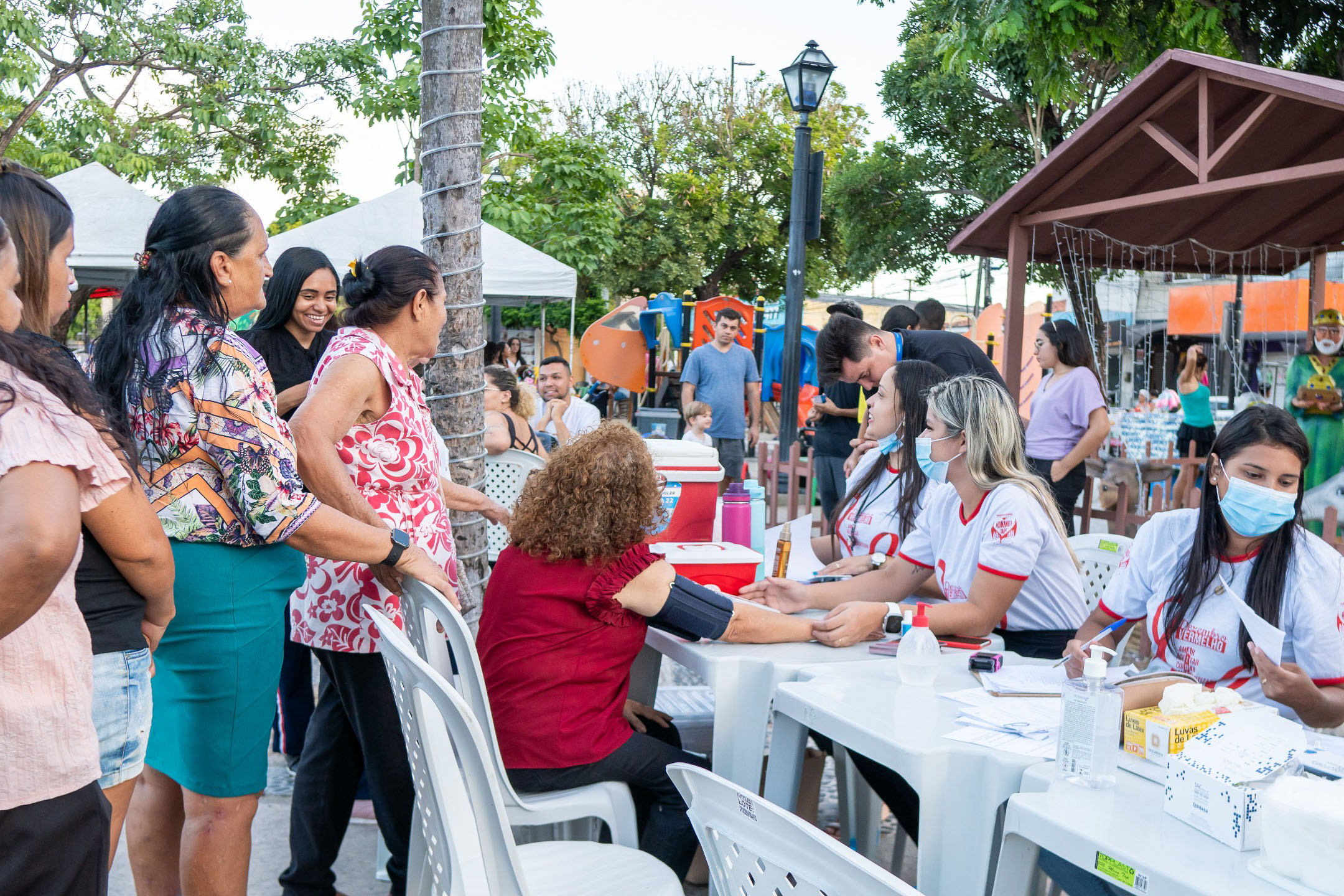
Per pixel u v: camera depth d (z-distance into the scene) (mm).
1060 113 14945
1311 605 2277
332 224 8391
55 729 1485
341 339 2570
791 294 7941
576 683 2346
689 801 1458
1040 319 13156
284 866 3107
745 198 28938
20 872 1464
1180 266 8328
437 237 3355
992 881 1811
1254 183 5605
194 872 2256
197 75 19766
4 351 1445
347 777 2805
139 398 2072
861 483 3707
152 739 2328
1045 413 6020
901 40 18906
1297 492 2273
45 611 1484
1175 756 1577
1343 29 9000
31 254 1732
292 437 2334
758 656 2461
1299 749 1548
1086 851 1506
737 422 8711
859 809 2984
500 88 15195
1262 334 8055
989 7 9250
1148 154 6586
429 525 2666
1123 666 2549
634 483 2350
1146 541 2596
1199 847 1467
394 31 15375
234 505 2170
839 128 28875
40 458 1384
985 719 1988
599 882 2070
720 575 2986
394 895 2854
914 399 3459
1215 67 5605
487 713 2160
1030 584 2975
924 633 2260
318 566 2631
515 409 6129
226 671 2199
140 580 1708
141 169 18250
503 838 1669
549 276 9336
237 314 2268
